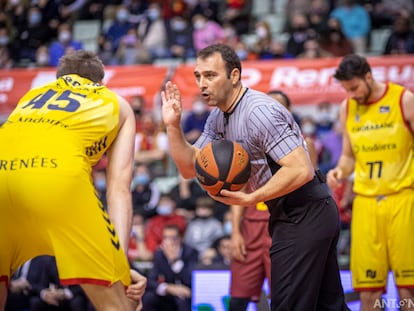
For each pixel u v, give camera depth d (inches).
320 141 637.9
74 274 208.4
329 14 852.0
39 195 207.2
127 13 868.6
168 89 247.8
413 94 329.4
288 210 247.4
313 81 629.0
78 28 933.2
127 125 232.5
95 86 233.8
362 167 336.8
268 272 341.4
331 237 247.6
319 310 260.1
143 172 609.0
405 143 327.3
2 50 844.6
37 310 468.8
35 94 233.1
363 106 337.7
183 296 461.7
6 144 215.6
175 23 843.4
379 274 332.2
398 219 325.4
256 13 943.7
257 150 240.4
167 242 473.1
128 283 220.4
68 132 217.3
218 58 238.4
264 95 243.1
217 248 505.4
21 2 906.7
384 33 863.7
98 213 213.2
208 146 236.8
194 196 604.4
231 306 351.9
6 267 216.7
